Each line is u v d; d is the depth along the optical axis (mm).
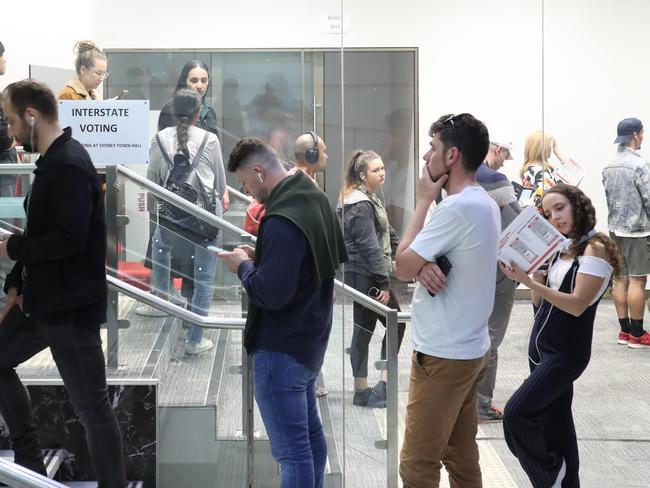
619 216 4844
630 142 4684
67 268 3176
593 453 4801
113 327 3748
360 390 3852
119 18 4250
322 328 3264
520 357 4832
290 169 4293
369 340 3848
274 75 4297
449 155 3139
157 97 4207
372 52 4395
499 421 4867
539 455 3689
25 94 3131
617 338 5254
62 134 3184
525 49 4566
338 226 3387
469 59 4504
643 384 5199
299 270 3105
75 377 3268
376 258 4305
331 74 4363
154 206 3879
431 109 4469
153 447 3719
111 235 3850
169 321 3754
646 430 5004
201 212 3904
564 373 3596
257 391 3246
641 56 4605
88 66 4172
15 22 5320
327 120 4340
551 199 3646
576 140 4652
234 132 4258
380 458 3879
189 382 3770
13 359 3379
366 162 4293
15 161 4090
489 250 3096
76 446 3676
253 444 3799
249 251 3574
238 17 4281
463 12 4453
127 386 3695
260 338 3217
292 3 4273
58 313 3203
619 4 4594
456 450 3438
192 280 3826
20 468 2000
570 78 4613
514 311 4805
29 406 3443
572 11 4555
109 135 3996
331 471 3820
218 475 3787
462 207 3051
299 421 3229
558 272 3646
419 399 3182
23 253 3109
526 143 4625
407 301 4352
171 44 4242
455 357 3109
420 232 3117
